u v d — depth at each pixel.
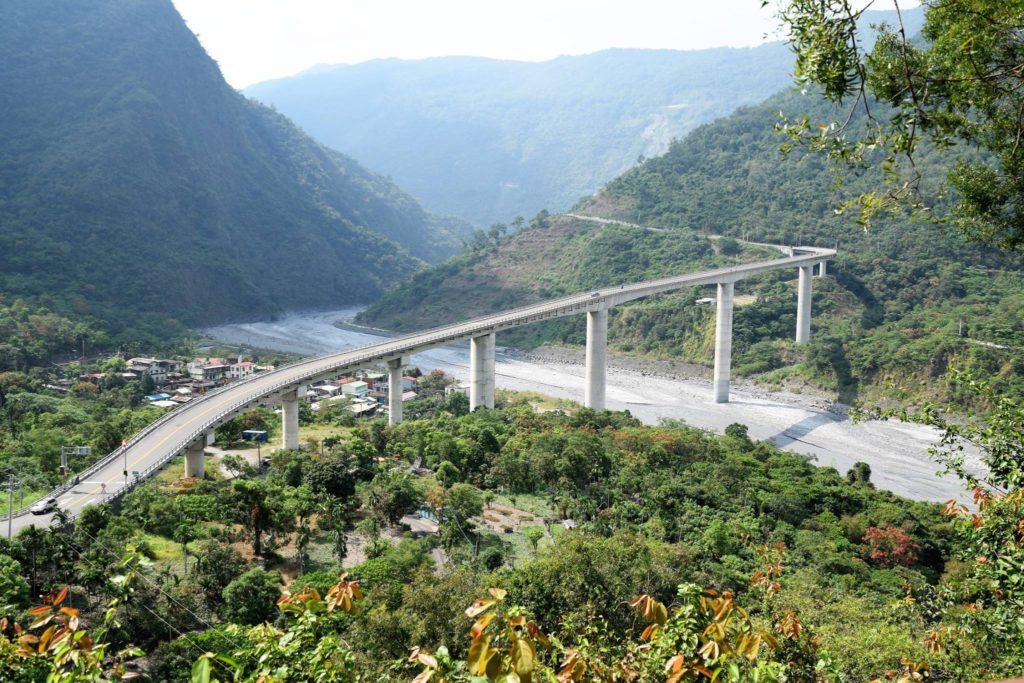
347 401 138.75
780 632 16.97
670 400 156.38
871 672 32.41
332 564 61.69
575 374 182.88
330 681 11.78
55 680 10.47
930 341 147.12
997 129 17.69
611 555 48.84
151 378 144.50
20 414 112.56
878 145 16.86
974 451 116.69
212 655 9.96
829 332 175.75
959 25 16.48
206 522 65.75
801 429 134.50
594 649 12.70
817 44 15.39
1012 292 168.75
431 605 42.56
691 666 10.52
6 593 44.00
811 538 70.69
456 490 73.31
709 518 74.56
